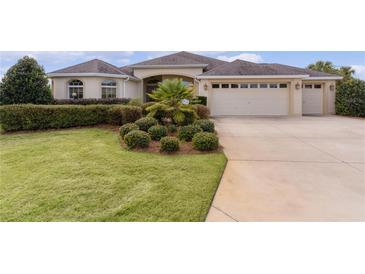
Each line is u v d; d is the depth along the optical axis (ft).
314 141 31.81
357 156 24.93
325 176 19.56
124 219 13.57
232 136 34.78
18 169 20.51
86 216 13.78
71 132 35.86
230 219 13.73
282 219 13.75
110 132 35.55
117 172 19.44
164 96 35.09
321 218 13.80
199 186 17.17
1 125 37.76
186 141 29.19
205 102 63.21
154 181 17.92
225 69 66.33
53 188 16.78
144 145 26.05
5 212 14.20
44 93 58.80
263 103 64.23
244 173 20.12
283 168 21.34
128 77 69.15
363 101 62.23
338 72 98.43
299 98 63.05
